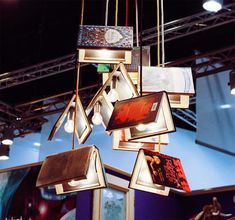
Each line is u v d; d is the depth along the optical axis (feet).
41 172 8.32
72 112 9.38
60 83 31.35
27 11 23.65
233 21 23.54
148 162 8.66
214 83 26.17
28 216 13.38
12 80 29.30
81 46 8.53
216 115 25.41
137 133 8.47
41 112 33.58
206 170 28.22
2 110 33.01
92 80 30.37
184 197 17.01
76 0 23.31
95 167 8.48
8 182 14.24
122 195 14.35
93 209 12.92
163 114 8.12
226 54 27.12
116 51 8.96
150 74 9.05
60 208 13.00
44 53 27.14
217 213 15.78
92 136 28.71
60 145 29.78
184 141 29.35
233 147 24.71
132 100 8.17
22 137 34.22
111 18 22.95
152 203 15.60
